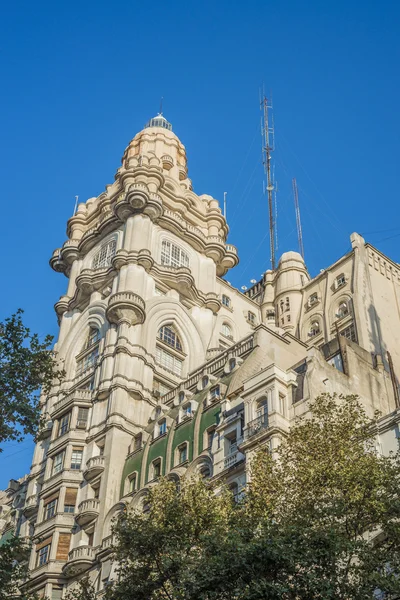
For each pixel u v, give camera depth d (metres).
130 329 72.50
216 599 30.33
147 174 86.12
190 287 79.62
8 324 39.62
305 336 79.38
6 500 83.38
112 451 62.81
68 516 61.81
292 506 34.16
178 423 60.12
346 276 78.88
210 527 35.31
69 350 76.94
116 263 77.50
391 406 57.41
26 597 36.91
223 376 61.56
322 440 36.59
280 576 30.38
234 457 50.81
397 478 33.81
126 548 35.78
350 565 31.16
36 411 38.72
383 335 72.94
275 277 90.12
